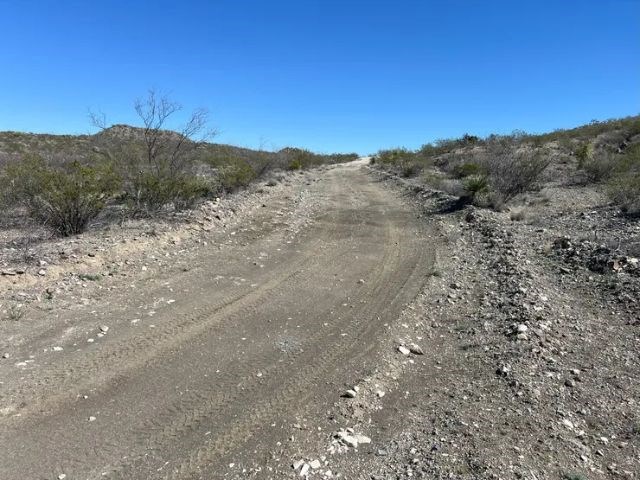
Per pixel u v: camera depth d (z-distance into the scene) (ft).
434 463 12.50
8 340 18.90
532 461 12.48
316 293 26.09
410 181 80.84
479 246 35.53
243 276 28.58
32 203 35.22
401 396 16.07
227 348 19.21
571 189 59.47
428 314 23.24
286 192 67.46
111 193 36.50
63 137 146.61
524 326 20.10
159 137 57.47
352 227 44.60
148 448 13.17
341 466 12.55
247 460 12.76
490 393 15.84
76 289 24.36
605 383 16.25
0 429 13.76
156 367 17.52
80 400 15.31
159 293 24.85
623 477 11.96
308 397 15.84
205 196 52.85
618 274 25.55
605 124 103.55
